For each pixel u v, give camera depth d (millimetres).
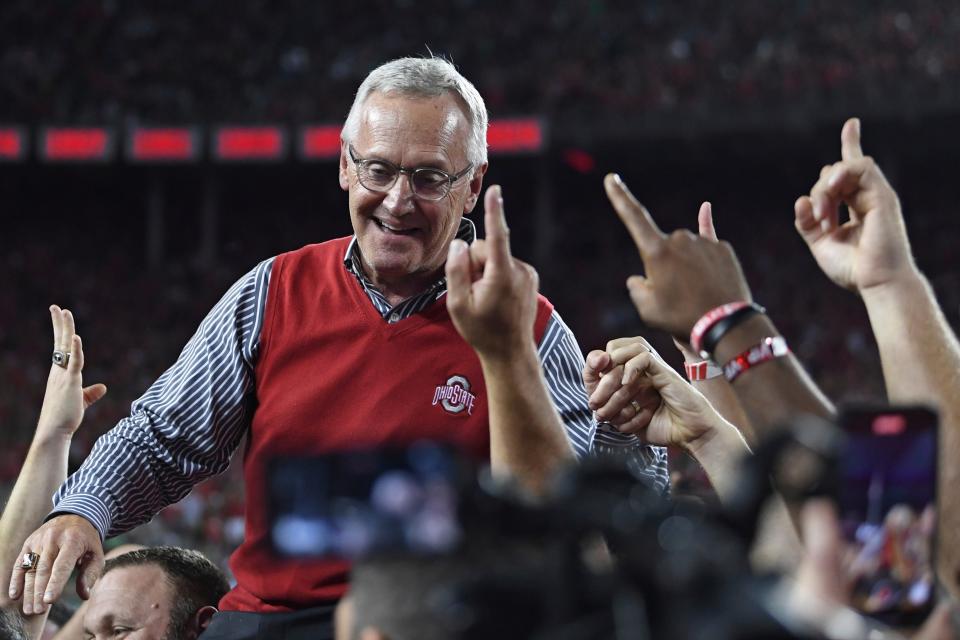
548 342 3635
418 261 3439
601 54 34750
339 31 36750
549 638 1148
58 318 3734
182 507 19141
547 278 33812
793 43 33594
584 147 34375
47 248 36938
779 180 36062
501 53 35344
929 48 32531
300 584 3346
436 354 3502
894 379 2000
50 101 35062
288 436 3482
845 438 1376
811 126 32656
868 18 33812
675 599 1135
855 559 1408
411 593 1304
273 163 35812
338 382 3494
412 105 3383
